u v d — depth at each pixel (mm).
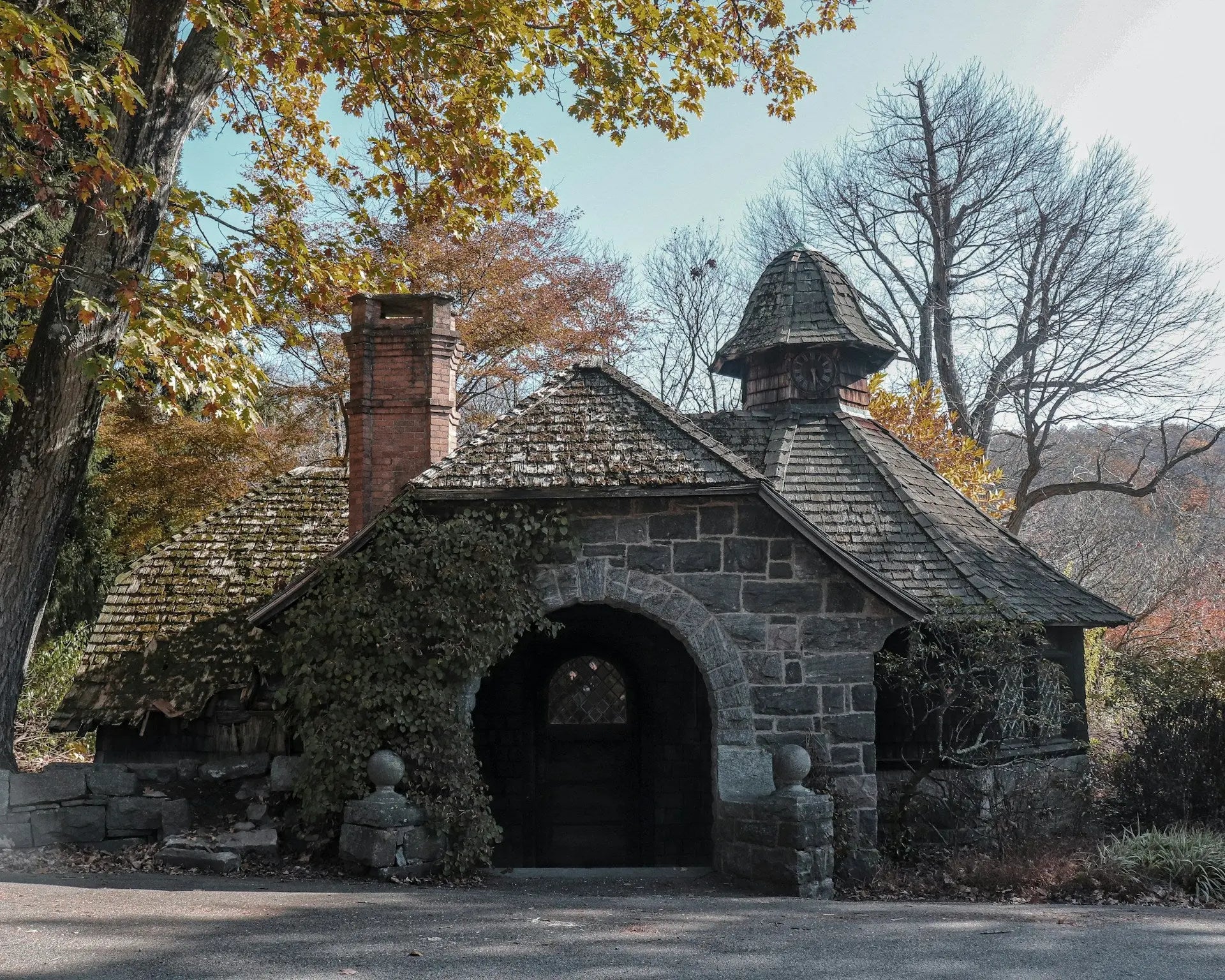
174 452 20422
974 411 28516
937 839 11773
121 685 12297
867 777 10680
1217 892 9805
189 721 12016
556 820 13742
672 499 10922
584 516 10914
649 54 13961
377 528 10711
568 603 10805
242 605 13008
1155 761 12969
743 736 10648
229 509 14703
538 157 13477
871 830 10617
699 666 10844
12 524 10133
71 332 10133
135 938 6250
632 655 13844
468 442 11422
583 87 13570
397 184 13828
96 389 10398
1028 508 27062
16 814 9711
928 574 12469
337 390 21719
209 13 9320
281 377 25297
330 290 13227
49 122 11047
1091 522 29766
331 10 11742
